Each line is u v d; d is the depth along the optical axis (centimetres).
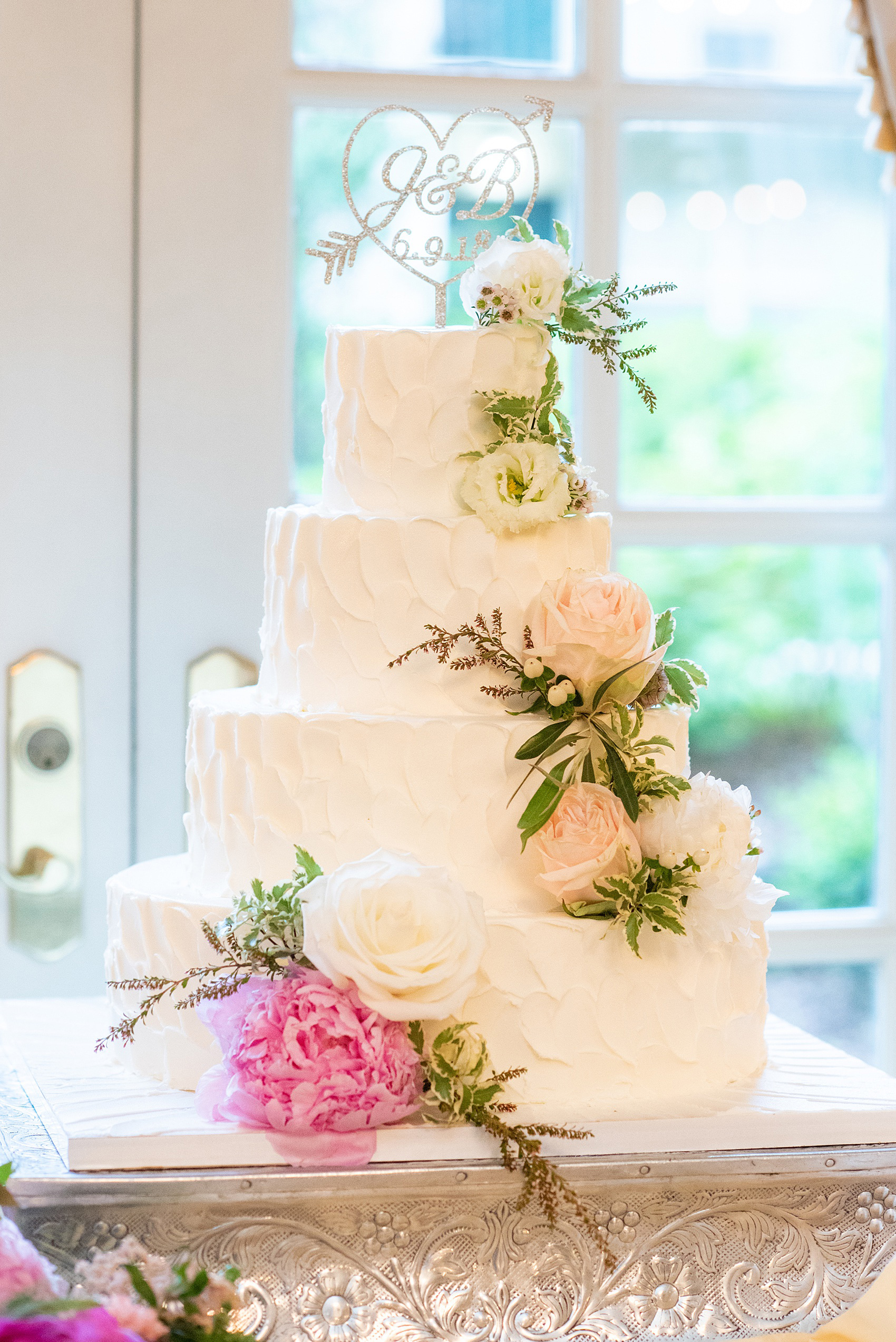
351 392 162
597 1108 146
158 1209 134
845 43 250
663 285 163
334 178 240
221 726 159
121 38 230
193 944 153
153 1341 112
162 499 235
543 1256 139
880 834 261
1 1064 168
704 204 249
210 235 234
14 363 229
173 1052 155
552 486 155
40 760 233
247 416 237
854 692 260
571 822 149
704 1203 143
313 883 141
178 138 232
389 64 240
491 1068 143
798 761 260
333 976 138
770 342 254
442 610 156
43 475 231
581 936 148
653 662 155
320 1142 138
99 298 232
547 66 243
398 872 140
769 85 248
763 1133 146
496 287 158
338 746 152
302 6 237
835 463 257
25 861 234
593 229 244
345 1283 136
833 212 254
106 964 174
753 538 253
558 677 152
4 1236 114
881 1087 157
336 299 241
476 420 158
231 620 238
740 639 256
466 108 240
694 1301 142
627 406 250
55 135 229
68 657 234
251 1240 135
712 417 253
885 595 258
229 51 233
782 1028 185
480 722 152
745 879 152
